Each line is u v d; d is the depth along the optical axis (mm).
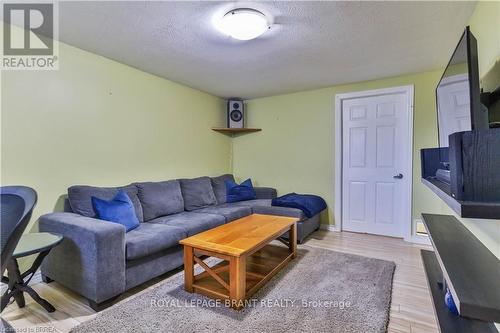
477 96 1260
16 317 1823
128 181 3146
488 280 1090
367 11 1987
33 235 1975
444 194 1213
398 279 2412
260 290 2168
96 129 2816
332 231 3988
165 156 3633
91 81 2760
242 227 2525
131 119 3178
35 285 2252
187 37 2410
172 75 3480
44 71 2402
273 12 1998
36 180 2361
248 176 4828
